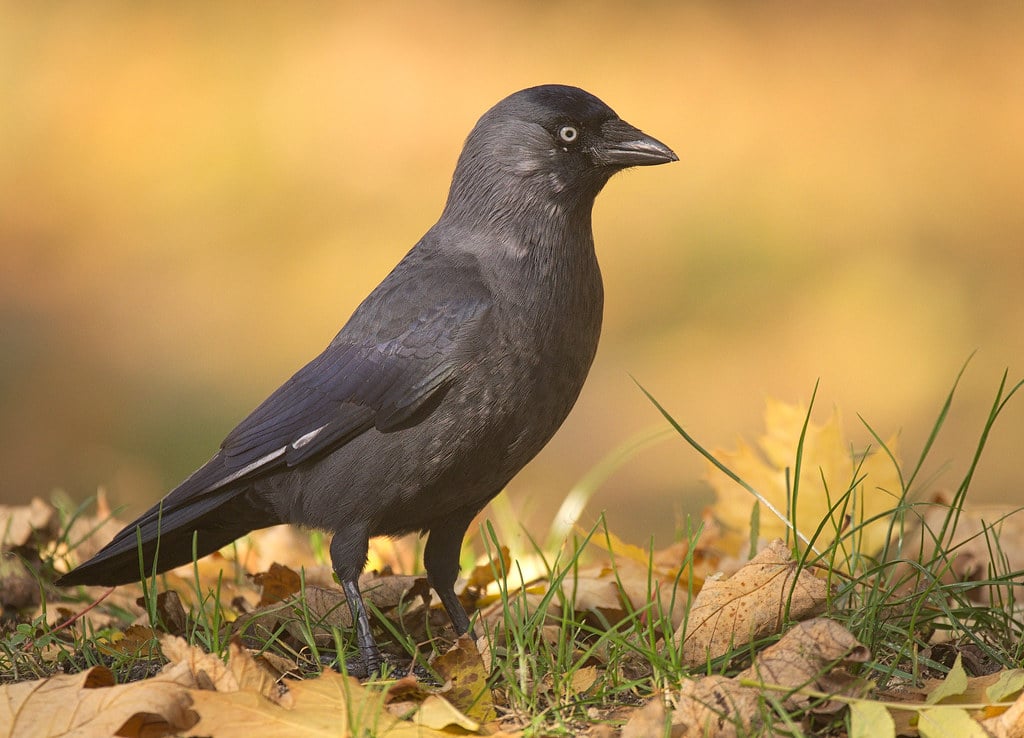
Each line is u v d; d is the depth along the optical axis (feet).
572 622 18.02
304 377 21.89
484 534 22.17
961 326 56.85
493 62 82.38
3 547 24.82
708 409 51.80
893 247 63.67
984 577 24.81
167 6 87.25
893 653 18.35
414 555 27.58
